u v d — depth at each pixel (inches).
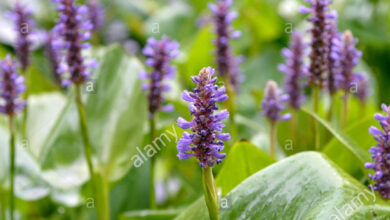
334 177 101.7
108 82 178.5
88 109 175.2
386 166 98.5
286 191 104.8
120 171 167.3
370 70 259.6
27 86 188.7
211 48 244.5
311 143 165.3
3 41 303.9
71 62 145.6
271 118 157.3
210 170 93.6
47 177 164.4
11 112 145.9
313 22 147.2
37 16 323.6
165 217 151.7
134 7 367.9
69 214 190.7
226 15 178.1
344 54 151.9
